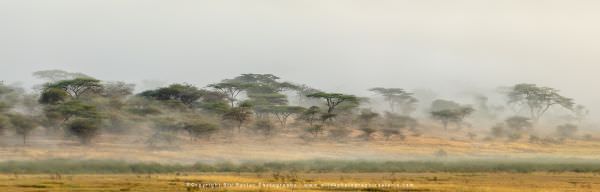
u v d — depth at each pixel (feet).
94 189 279.69
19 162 458.09
